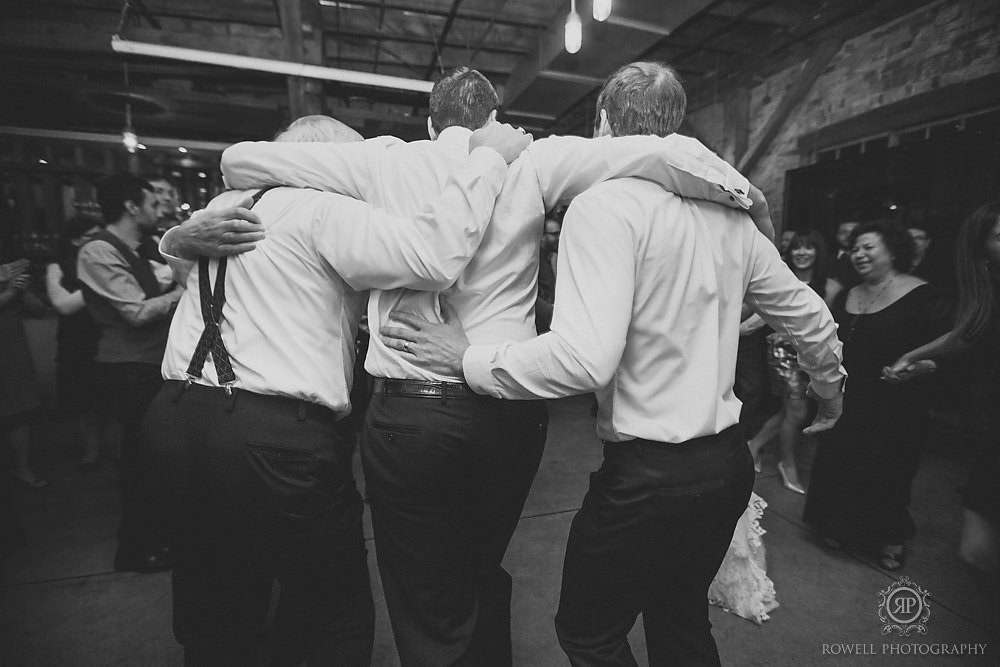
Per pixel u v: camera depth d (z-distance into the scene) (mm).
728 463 920
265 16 5125
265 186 1047
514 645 1580
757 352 2736
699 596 1015
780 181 5492
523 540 2191
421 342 921
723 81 5805
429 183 969
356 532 1063
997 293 1448
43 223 7945
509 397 879
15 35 5035
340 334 1024
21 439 2666
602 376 797
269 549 971
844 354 2080
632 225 842
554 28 4602
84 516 2385
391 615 1023
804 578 1933
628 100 964
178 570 1040
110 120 6613
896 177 4082
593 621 975
